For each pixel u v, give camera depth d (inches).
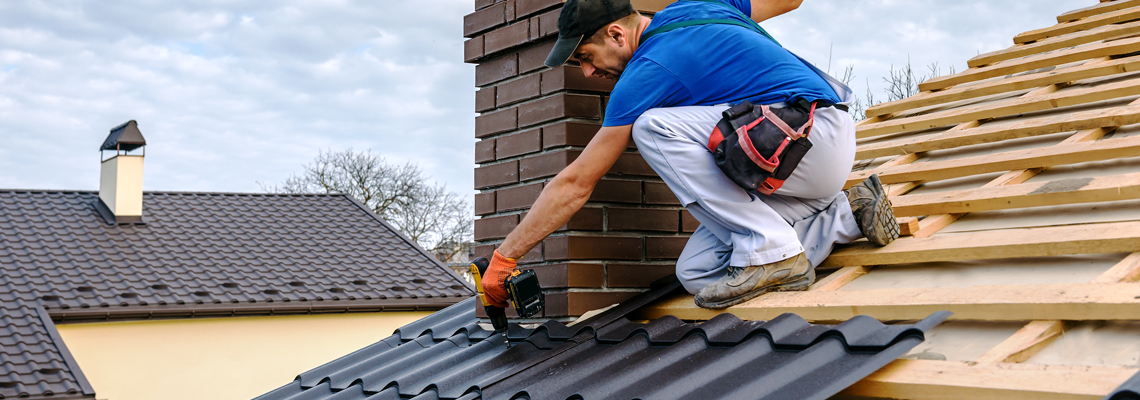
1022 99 158.7
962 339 90.9
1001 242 102.3
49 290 450.6
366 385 131.2
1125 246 92.0
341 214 659.4
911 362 82.7
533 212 113.1
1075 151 123.1
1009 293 89.5
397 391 121.6
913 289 98.6
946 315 86.8
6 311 429.4
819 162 107.3
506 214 143.2
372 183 1275.8
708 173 105.8
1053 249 97.2
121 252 516.1
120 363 458.6
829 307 100.1
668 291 125.3
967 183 138.0
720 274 116.3
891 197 137.9
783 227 110.7
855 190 116.3
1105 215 107.5
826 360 84.6
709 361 92.8
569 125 130.9
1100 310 80.2
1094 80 166.2
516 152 141.0
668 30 110.4
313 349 516.4
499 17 144.9
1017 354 79.4
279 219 625.3
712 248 117.0
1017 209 120.1
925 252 108.1
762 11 127.9
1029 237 101.2
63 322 438.3
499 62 146.8
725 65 106.4
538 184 135.5
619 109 108.1
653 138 107.8
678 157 106.4
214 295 480.7
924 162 154.1
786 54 109.0
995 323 91.7
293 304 490.6
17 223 528.7
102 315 443.2
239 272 518.6
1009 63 196.4
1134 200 109.3
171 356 473.7
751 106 102.3
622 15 112.3
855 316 91.0
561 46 113.2
